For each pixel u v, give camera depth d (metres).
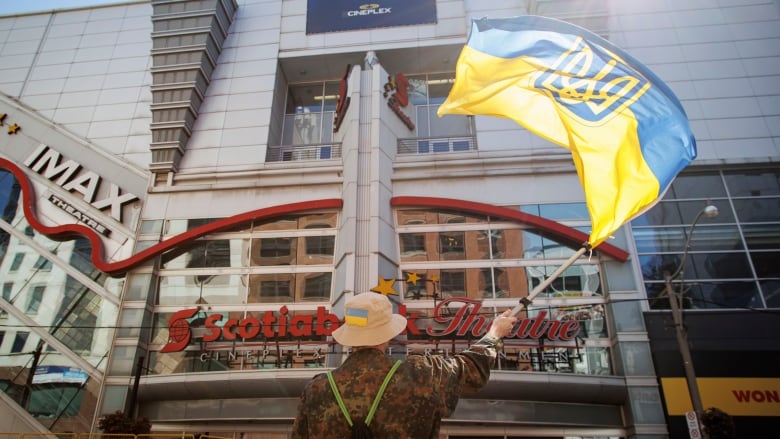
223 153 26.89
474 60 7.39
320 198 24.91
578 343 21.36
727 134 24.80
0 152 28.47
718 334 20.67
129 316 23.03
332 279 23.25
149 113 28.77
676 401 19.59
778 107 25.23
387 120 26.08
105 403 21.38
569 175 24.39
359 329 2.48
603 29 27.34
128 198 25.98
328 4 30.89
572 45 6.79
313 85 31.06
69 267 24.98
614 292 21.75
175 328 22.33
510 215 23.39
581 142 5.96
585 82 6.39
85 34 32.12
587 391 20.22
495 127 25.98
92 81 30.30
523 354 21.08
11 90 30.47
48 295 24.45
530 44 7.08
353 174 24.08
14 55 31.73
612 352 21.23
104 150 27.88
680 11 28.12
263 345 21.80
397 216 24.25
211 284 23.86
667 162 5.55
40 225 25.64
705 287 21.78
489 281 22.67
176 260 24.50
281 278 23.61
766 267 22.00
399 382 2.30
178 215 25.39
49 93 30.17
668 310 21.31
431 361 2.53
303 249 24.05
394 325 2.54
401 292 22.58
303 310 22.81
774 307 21.22
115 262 24.30
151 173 26.59
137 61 30.69
